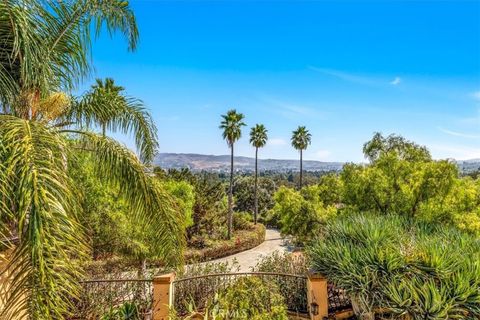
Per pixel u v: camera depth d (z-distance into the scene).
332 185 10.54
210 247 17.06
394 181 7.90
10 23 3.11
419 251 4.15
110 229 7.30
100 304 4.67
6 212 2.20
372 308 3.93
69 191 2.53
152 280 4.42
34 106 3.67
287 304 4.91
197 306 4.95
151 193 4.18
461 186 7.64
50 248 2.04
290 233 10.49
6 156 2.34
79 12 3.97
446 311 3.36
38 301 1.99
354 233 5.08
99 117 4.52
